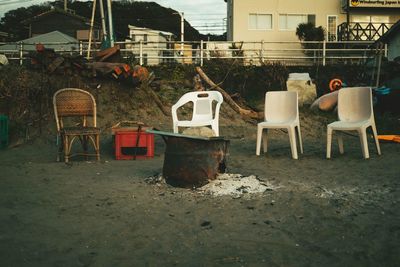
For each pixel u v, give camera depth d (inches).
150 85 521.7
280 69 631.8
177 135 200.8
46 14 1471.5
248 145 372.2
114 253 132.4
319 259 127.5
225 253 132.1
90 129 290.0
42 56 456.1
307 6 1032.2
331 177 235.5
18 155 325.1
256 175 240.5
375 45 756.6
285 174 244.4
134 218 165.6
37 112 417.1
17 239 143.6
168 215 169.0
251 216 167.0
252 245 138.4
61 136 302.0
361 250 133.5
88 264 124.3
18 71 453.7
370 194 197.6
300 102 573.3
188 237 145.7
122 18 2260.1
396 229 151.0
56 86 442.3
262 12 1025.5
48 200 191.0
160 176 224.8
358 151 328.5
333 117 509.7
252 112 486.3
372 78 642.2
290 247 136.6
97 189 210.4
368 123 297.6
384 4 1015.0
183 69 652.7
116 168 268.5
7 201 189.0
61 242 141.3
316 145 370.6
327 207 177.3
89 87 455.5
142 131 308.3
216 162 209.9
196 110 330.6
